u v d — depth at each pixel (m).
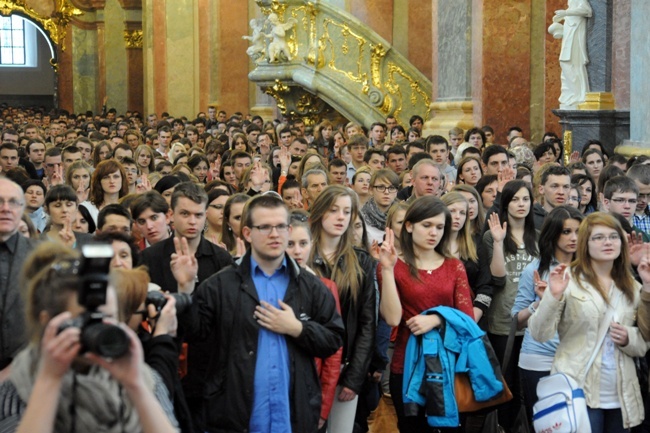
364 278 5.64
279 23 20.00
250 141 17.38
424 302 5.74
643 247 5.45
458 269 5.85
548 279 5.63
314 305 4.78
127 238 4.90
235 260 5.30
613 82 12.71
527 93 15.21
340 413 5.63
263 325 4.61
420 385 5.61
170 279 5.57
